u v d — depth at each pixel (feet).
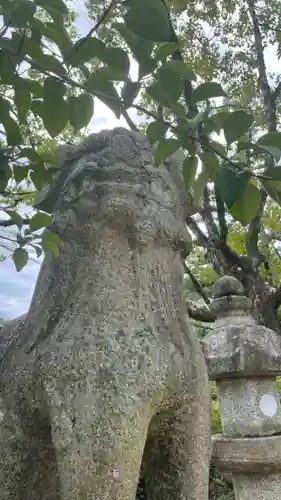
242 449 8.24
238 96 18.28
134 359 4.21
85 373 4.14
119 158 4.87
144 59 3.32
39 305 4.72
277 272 20.54
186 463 4.67
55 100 3.45
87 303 4.47
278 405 8.75
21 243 4.73
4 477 4.44
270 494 8.32
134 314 4.44
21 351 4.56
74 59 3.31
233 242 20.18
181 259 5.09
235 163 3.58
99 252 4.67
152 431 4.61
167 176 5.09
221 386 8.93
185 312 4.90
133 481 4.04
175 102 3.44
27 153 4.03
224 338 8.64
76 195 4.84
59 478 4.03
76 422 4.02
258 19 20.83
